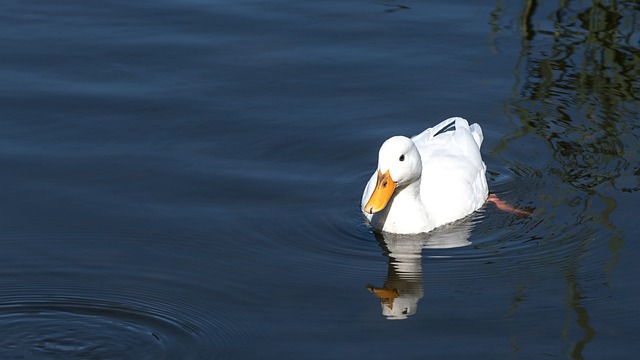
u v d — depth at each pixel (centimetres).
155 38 1897
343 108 1709
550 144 1625
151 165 1543
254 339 1167
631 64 1812
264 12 2006
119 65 1809
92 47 1862
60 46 1864
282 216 1438
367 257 1359
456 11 2006
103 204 1445
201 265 1320
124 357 1144
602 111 1698
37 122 1641
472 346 1151
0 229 1383
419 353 1138
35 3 2027
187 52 1855
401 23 1962
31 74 1775
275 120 1669
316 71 1809
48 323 1199
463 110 1712
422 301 1249
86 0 2045
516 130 1664
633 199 1467
